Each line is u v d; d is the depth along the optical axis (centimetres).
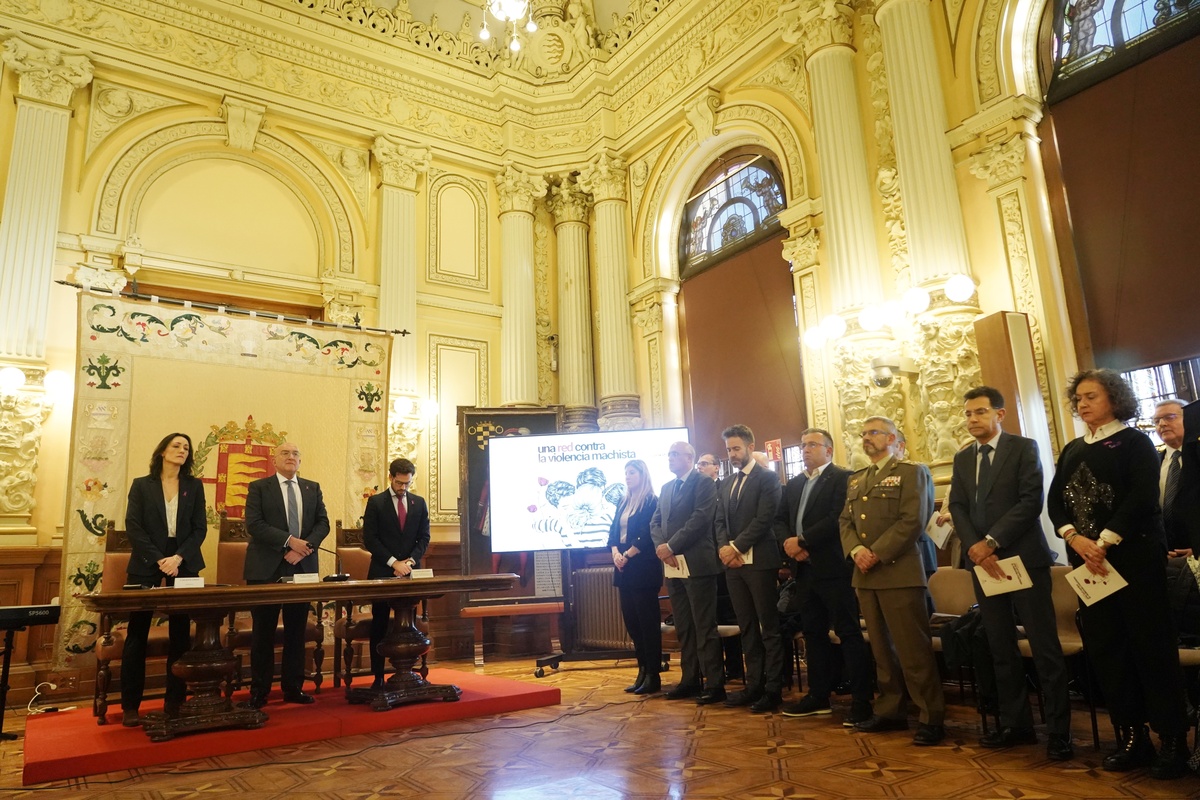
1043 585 286
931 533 332
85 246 648
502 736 342
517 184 874
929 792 239
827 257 654
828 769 268
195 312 651
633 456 616
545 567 714
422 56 836
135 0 700
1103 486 267
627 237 866
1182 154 478
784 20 687
